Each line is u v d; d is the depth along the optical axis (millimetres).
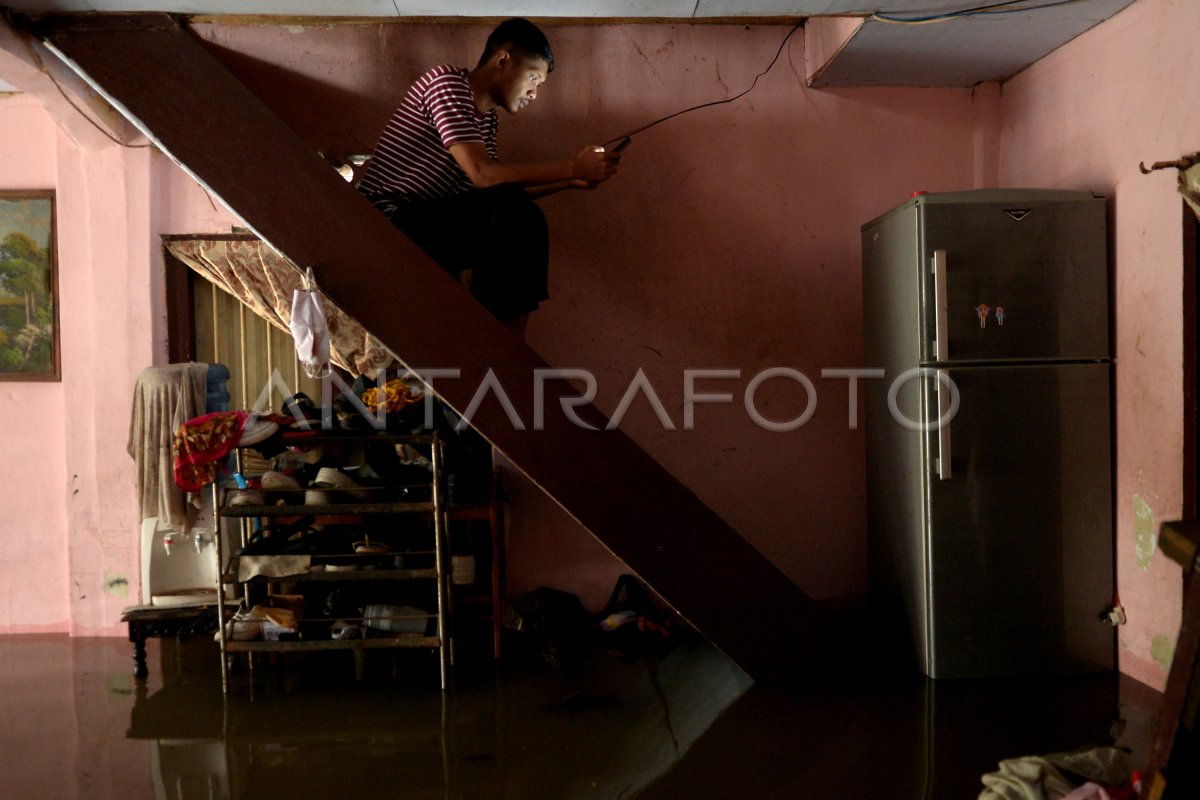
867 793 2414
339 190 2898
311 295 2871
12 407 4133
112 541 4098
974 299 3145
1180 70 2836
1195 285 2828
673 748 2730
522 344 2988
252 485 3436
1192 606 1720
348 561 3465
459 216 3082
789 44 3861
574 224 3877
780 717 2936
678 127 3867
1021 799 2025
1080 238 3162
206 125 2852
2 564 4160
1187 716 1692
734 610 3166
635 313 3910
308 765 2672
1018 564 3195
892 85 3898
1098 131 3248
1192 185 2633
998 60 3590
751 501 3973
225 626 3318
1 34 2896
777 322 3943
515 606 3674
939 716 2906
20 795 2504
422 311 2928
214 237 4047
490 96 3242
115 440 4082
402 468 3395
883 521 3615
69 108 3605
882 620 3660
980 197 3129
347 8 2973
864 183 3928
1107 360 3193
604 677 3410
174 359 4094
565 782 2529
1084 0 2988
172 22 2857
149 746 2832
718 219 3904
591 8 3039
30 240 4102
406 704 3170
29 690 3385
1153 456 3021
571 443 3025
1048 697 3041
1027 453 3176
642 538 3088
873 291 3652
